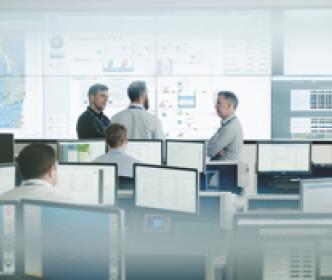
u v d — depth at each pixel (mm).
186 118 6965
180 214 3320
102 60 6988
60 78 7047
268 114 6895
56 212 2123
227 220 3234
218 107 6160
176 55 6941
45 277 2154
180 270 2020
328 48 6859
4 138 5820
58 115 7059
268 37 6855
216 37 6895
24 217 2189
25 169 2678
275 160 5359
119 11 6938
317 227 1886
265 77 6883
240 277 1901
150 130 6168
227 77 6914
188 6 6871
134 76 6988
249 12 6852
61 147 5340
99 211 2031
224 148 6129
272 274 1896
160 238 3348
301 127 6910
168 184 3359
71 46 7012
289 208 3416
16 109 7102
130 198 3582
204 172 4746
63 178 3656
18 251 2199
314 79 6883
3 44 7098
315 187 3018
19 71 7098
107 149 4629
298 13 6832
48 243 2143
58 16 7004
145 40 6957
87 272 2070
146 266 2029
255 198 3414
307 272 1894
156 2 6883
